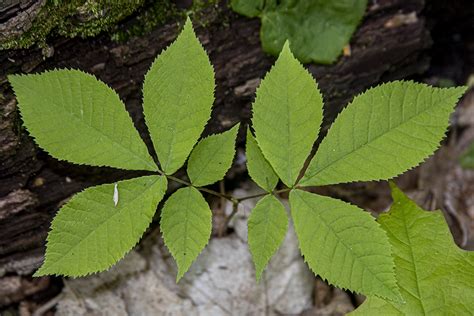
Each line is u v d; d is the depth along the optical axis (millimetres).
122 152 550
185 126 548
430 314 559
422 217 574
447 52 752
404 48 645
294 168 549
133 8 582
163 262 677
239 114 643
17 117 578
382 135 544
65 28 573
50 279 670
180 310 663
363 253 533
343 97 647
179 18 604
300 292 681
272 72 542
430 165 764
